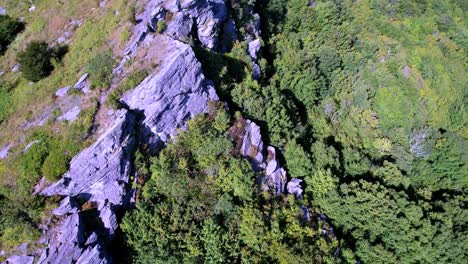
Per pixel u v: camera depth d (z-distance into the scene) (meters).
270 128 47.78
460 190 60.00
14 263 35.16
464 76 76.12
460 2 87.00
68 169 37.38
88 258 36.59
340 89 64.75
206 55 46.62
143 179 41.59
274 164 45.56
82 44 44.78
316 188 47.53
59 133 39.03
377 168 53.94
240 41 55.91
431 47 76.06
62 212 37.22
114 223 39.38
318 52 64.50
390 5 79.06
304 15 72.06
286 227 42.41
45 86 42.69
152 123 40.97
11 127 40.56
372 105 67.06
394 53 73.56
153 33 44.28
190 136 43.25
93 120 39.50
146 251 38.94
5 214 35.50
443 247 48.09
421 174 60.84
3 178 37.44
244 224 40.94
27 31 48.84
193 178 42.06
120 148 39.00
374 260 47.59
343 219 48.41
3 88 43.41
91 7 48.62
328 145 53.50
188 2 45.78
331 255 42.59
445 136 64.06
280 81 56.34
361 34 75.12
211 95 44.84
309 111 58.75
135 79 40.66
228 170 42.25
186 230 40.38
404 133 64.12
